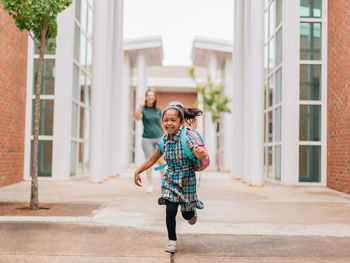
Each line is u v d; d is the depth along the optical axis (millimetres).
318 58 8320
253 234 3596
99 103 8641
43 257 2807
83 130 10008
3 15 6941
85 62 10055
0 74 6871
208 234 3582
